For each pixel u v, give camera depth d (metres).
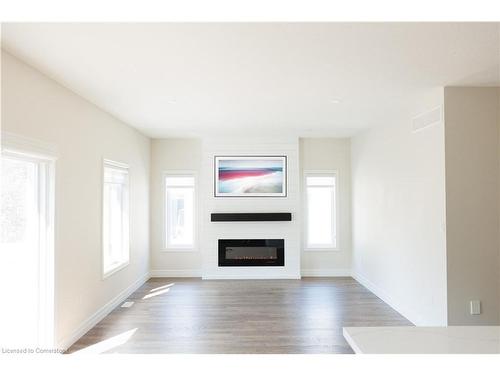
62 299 3.44
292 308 4.84
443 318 3.61
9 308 2.92
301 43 2.57
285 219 6.57
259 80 3.42
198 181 6.91
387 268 5.09
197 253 6.88
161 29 2.33
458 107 3.61
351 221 6.90
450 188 3.58
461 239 3.56
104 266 4.75
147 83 3.47
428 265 3.93
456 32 2.39
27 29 2.30
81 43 2.55
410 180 4.37
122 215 5.53
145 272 6.49
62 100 3.50
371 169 5.79
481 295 3.54
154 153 6.88
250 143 6.75
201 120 5.24
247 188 6.74
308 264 6.95
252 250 6.72
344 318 4.44
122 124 5.30
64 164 3.51
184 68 3.08
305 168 6.94
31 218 3.20
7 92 2.68
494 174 3.60
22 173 3.09
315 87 3.64
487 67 3.07
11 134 2.70
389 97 4.01
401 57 2.84
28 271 3.17
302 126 5.74
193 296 5.45
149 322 4.30
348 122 5.40
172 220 6.97
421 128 4.08
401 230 4.62
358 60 2.91
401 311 4.60
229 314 4.59
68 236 3.58
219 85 3.56
